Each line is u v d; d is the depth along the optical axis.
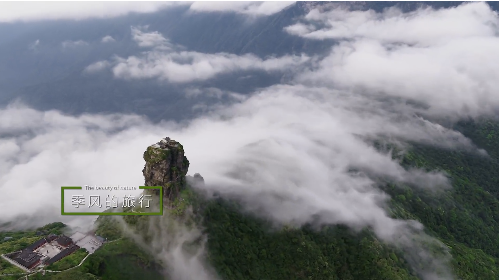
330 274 154.38
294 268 151.88
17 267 117.75
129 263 124.75
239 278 139.88
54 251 127.56
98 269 119.94
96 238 135.25
